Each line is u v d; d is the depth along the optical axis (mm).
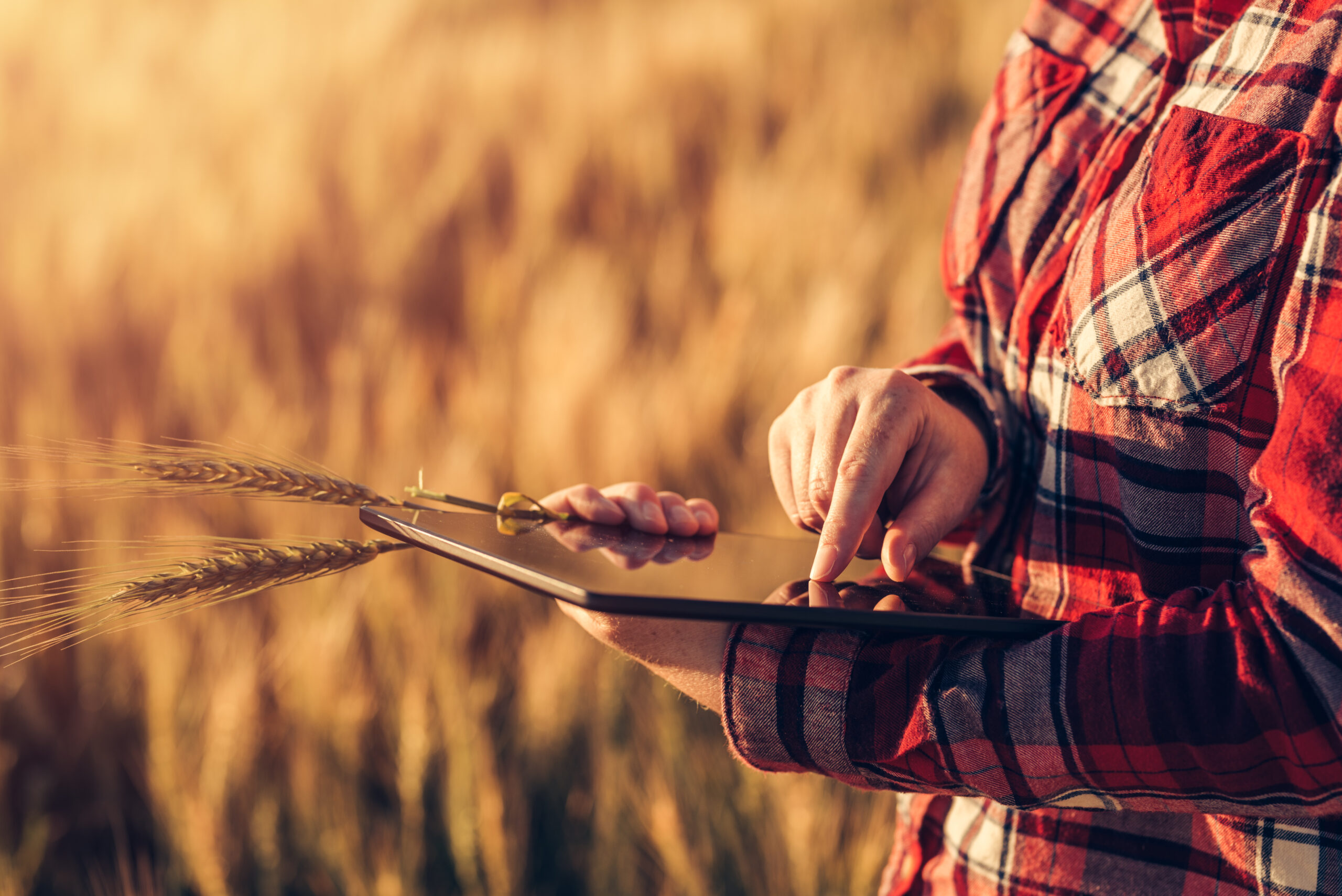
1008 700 679
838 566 826
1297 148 715
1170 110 857
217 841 2232
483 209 5586
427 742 2340
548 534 952
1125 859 848
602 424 3451
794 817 2055
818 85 7363
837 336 3965
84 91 7184
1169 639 646
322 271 4762
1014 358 1038
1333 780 583
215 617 2738
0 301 3912
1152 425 797
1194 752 619
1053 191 1013
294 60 7625
